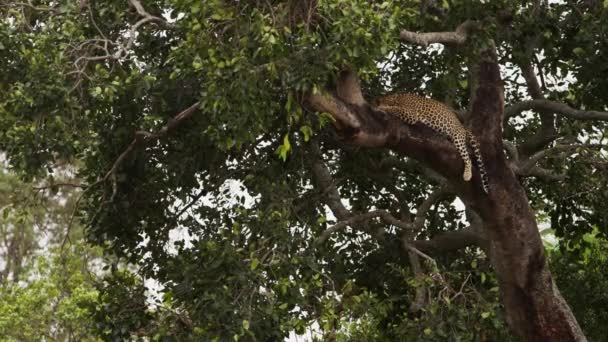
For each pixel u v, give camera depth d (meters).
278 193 18.59
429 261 19.47
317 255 19.27
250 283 16.94
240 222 17.97
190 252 17.94
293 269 17.30
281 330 16.80
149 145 19.84
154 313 18.52
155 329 17.64
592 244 24.89
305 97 15.47
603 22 17.84
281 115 18.62
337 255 19.92
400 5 15.15
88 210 19.94
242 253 17.38
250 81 14.35
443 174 17.66
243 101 14.59
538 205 22.94
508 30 18.95
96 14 17.86
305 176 20.08
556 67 20.08
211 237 19.53
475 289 18.77
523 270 18.98
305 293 17.19
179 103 18.69
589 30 18.19
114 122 18.89
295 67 14.29
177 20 16.80
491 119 18.41
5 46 16.36
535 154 20.88
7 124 15.84
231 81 14.54
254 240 17.70
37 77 15.66
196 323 16.91
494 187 18.20
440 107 17.38
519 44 19.56
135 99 17.95
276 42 13.89
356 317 17.92
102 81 16.36
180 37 18.44
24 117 15.88
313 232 19.33
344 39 14.02
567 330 19.33
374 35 14.12
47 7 17.12
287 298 17.11
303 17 14.62
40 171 16.22
